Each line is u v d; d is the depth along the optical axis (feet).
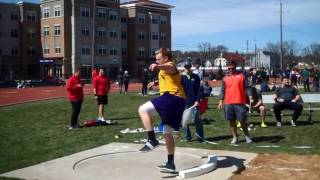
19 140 39.29
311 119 50.47
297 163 27.68
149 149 24.08
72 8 254.27
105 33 267.80
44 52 263.29
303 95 92.99
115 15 273.95
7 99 104.47
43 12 263.49
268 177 24.40
